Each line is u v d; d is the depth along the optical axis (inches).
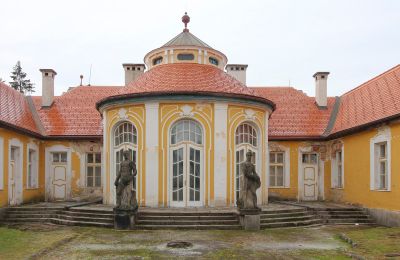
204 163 729.6
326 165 971.9
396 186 661.3
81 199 949.2
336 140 917.2
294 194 976.3
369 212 739.4
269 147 984.3
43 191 943.0
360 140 792.9
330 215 725.3
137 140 744.3
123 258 423.2
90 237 538.3
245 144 767.1
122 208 598.9
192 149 734.5
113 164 779.4
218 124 734.5
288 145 984.9
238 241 515.2
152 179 722.8
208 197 721.6
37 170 917.2
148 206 718.5
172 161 732.7
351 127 808.3
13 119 823.7
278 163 992.2
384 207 696.4
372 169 738.8
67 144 957.2
